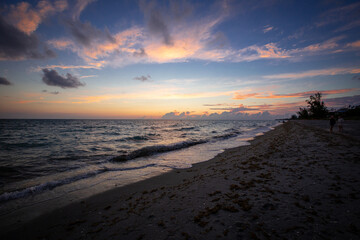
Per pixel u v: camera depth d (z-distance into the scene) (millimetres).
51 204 4664
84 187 5867
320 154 7176
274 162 6699
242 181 4879
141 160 9883
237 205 3451
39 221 3859
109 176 7051
